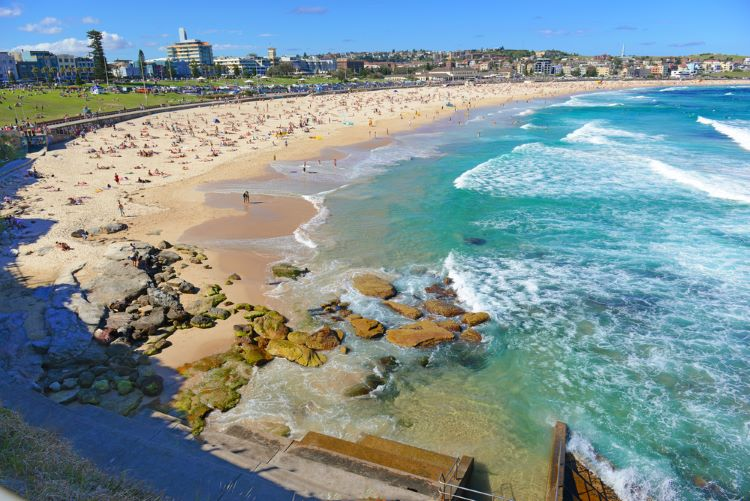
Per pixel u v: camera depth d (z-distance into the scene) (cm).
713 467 1474
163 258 2908
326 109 11956
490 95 17838
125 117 8794
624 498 1378
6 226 3353
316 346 2106
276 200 4225
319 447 1486
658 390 1803
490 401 1778
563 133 7819
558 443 1534
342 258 3000
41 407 1523
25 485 888
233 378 1898
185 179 4966
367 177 5019
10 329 2064
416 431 1636
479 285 2620
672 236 3138
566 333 2177
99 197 4253
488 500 1370
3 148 5284
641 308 2342
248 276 2769
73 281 2525
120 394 1755
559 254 2961
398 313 2386
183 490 1209
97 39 14738
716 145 6019
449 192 4297
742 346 2028
